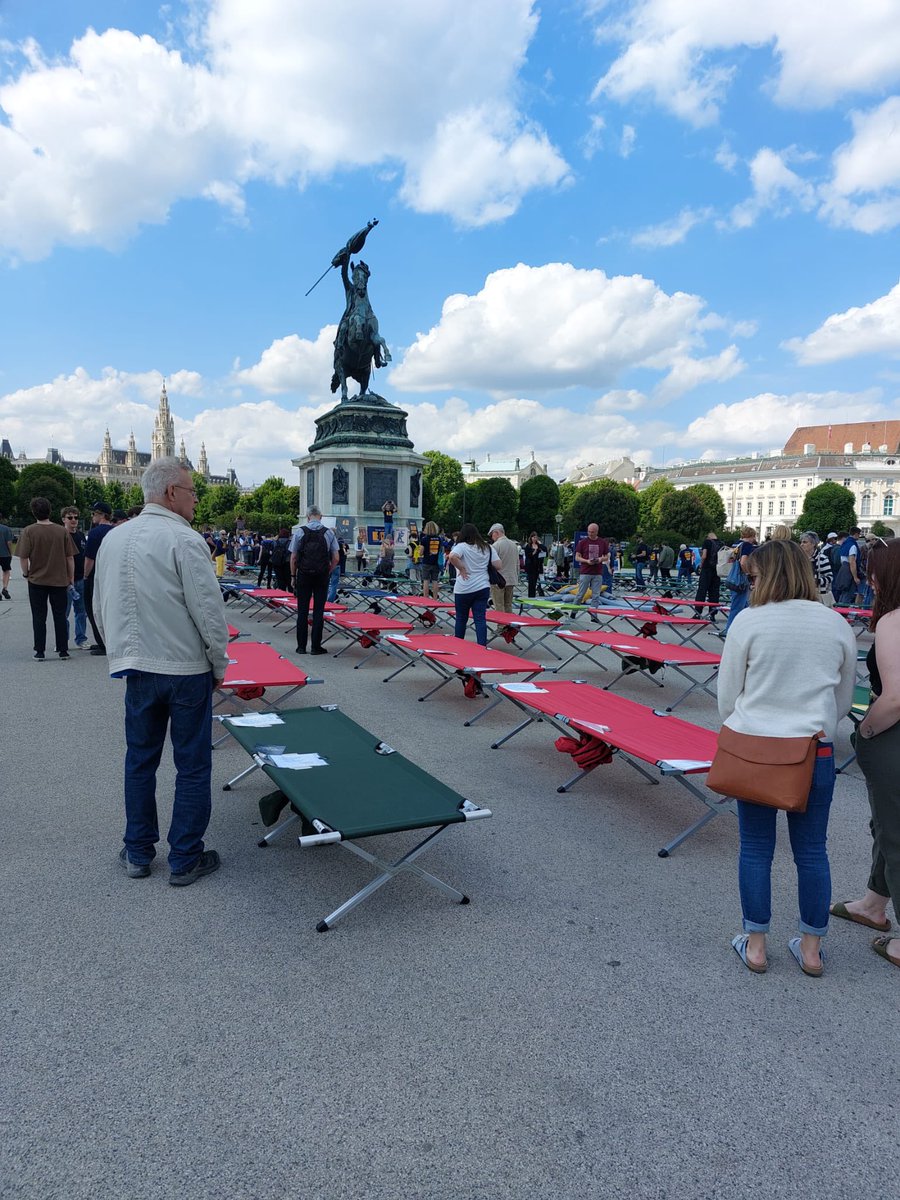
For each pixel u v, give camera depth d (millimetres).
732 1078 2258
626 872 3682
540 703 5152
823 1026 2527
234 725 4336
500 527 10117
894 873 2818
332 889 3400
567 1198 1817
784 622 2725
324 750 3920
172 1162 1882
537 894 3418
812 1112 2133
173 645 3275
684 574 24297
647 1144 1993
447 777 5016
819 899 2793
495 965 2822
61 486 66250
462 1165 1900
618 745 4145
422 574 17125
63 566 8758
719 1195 1845
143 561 3250
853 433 123500
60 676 7914
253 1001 2555
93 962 2764
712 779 2783
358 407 24969
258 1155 1911
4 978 2650
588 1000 2619
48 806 4293
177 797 3377
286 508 80375
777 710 2715
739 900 3424
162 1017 2457
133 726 3361
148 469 3434
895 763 2768
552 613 11586
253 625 12742
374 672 8648
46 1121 2006
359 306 26234
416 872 3234
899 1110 2154
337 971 2750
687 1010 2582
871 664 2971
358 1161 1902
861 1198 1852
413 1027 2441
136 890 3340
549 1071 2256
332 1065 2250
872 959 2973
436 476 77688
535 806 4555
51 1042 2322
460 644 7746
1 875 3451
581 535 14719
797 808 2592
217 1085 2154
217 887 3389
